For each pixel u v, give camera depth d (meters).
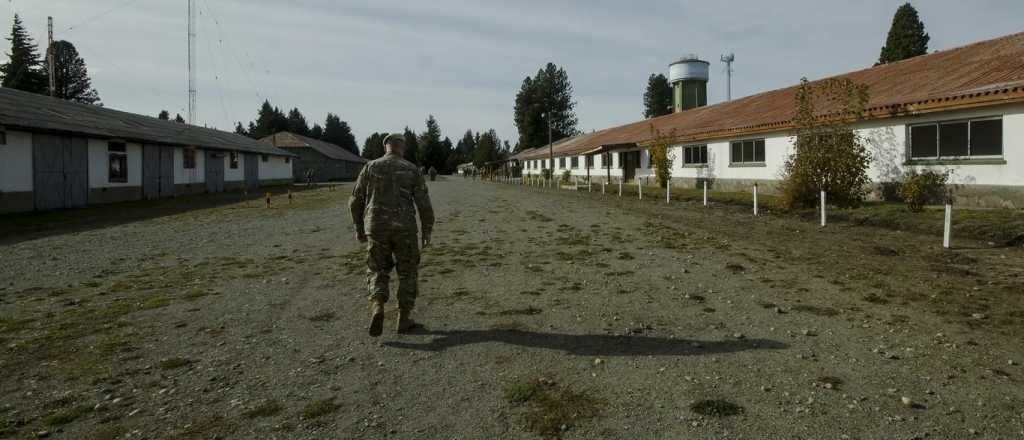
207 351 4.46
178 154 29.73
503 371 3.96
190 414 3.33
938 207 13.61
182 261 8.82
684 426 3.09
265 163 45.50
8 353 4.41
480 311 5.56
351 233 12.30
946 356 4.09
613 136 42.41
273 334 4.90
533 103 94.62
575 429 3.08
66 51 68.25
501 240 10.68
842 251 8.80
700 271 7.32
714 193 22.06
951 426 3.03
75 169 21.31
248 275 7.62
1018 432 2.95
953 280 6.62
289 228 13.48
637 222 13.32
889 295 5.93
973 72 14.85
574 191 30.67
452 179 75.12
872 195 16.25
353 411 3.35
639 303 5.76
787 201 15.30
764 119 21.00
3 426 3.18
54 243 11.02
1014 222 10.35
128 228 13.77
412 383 3.77
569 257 8.59
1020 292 5.98
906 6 37.06
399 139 5.04
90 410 3.39
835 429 3.01
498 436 3.02
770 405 3.33
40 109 22.25
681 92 47.50
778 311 5.36
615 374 3.86
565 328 4.94
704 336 4.65
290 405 3.45
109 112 30.73
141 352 4.44
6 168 18.03
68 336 4.87
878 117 15.35
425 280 7.12
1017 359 4.01
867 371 3.83
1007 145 12.85
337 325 5.17
